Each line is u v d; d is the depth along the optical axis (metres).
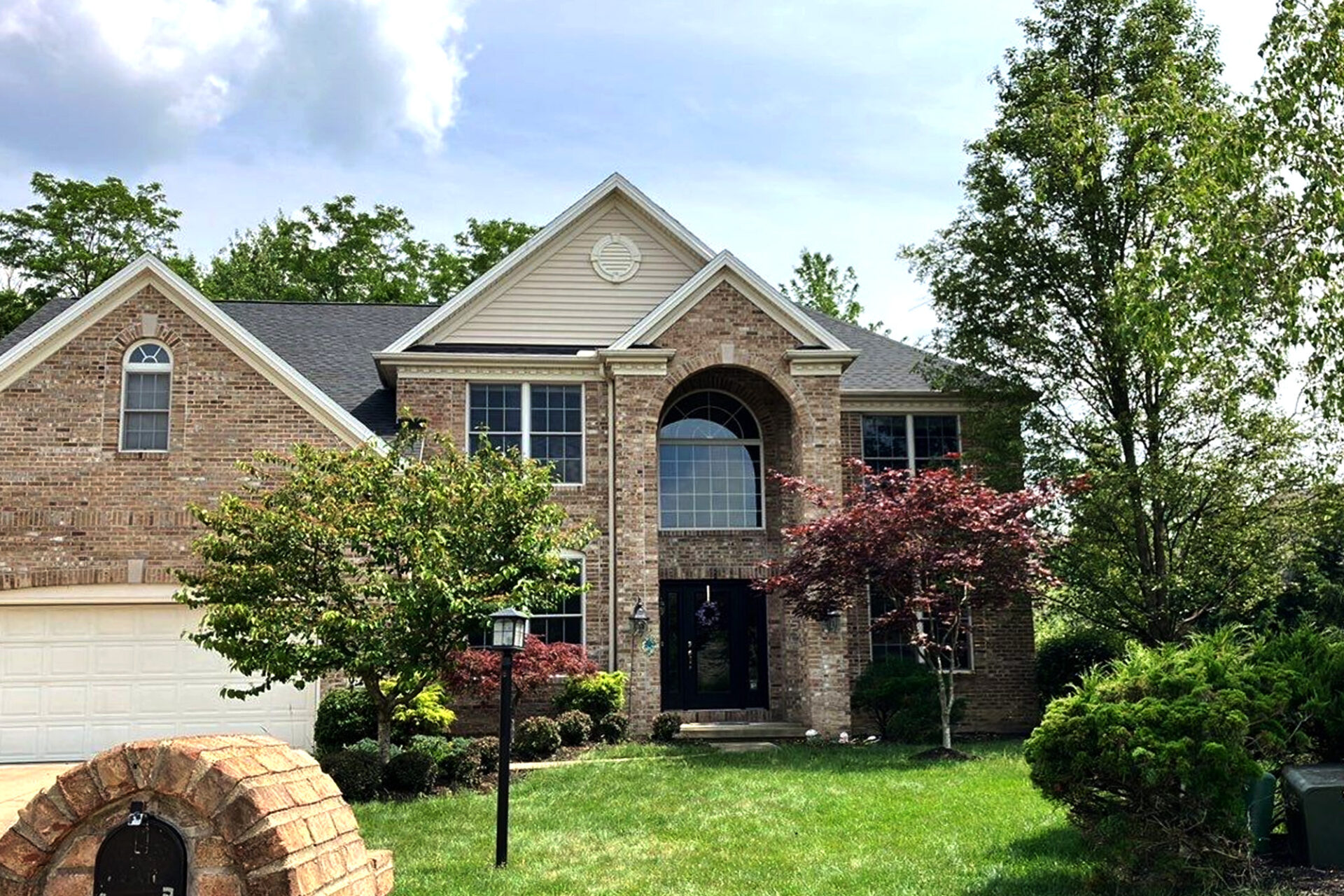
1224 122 12.40
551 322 21.48
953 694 18.61
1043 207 20.05
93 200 37.38
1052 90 20.03
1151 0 20.05
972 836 10.24
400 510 13.69
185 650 17.75
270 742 5.52
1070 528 19.72
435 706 17.20
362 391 21.78
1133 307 12.48
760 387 22.09
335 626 13.09
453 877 9.30
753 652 21.62
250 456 18.28
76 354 18.22
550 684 19.53
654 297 21.91
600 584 20.08
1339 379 11.78
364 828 11.38
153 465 18.08
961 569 16.27
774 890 8.70
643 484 19.98
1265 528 19.20
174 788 4.59
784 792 13.05
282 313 24.72
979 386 21.28
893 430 22.48
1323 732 8.80
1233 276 11.78
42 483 17.81
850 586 17.05
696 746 18.36
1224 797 7.67
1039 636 28.38
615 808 12.29
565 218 21.62
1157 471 18.91
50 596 17.58
